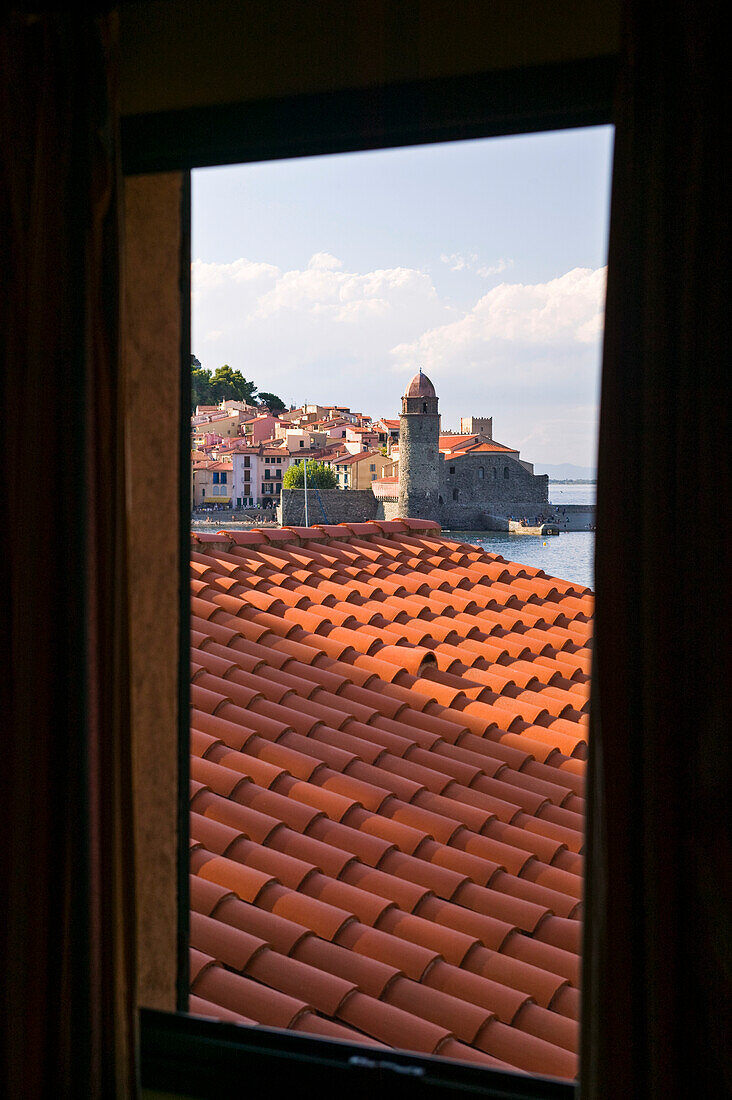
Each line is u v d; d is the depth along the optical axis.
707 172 1.32
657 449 1.32
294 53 1.88
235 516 52.41
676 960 1.29
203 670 5.00
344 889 3.47
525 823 4.27
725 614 1.30
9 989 1.64
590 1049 1.34
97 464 1.66
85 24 1.69
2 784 1.77
